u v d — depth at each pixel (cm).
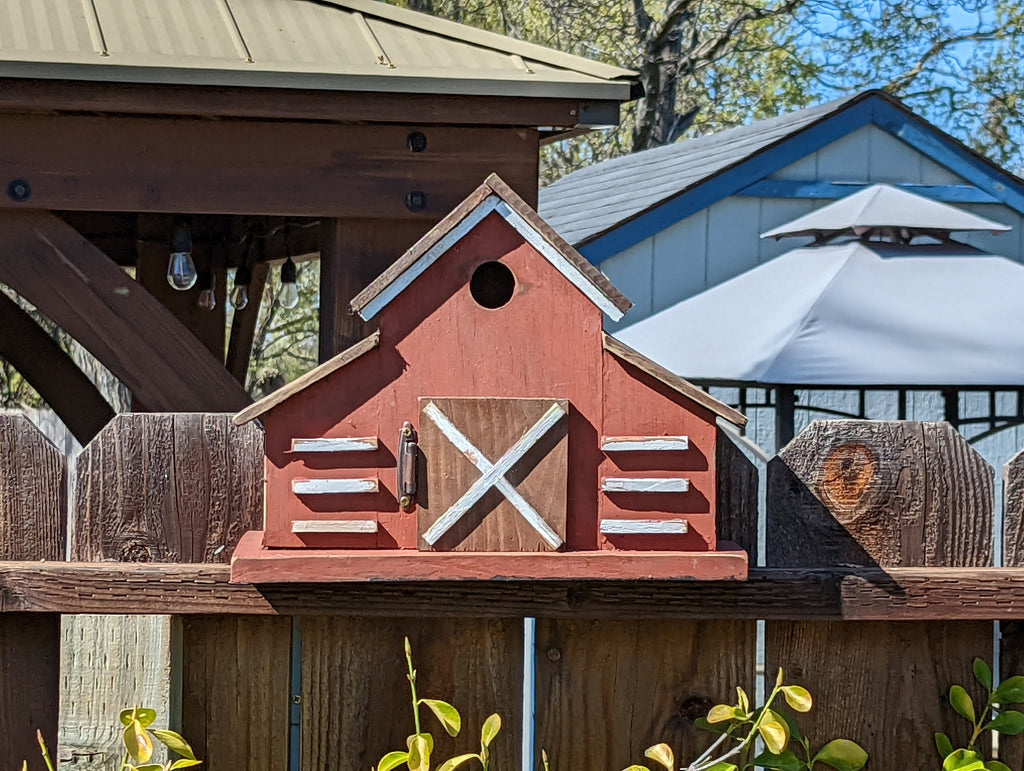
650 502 223
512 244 223
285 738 240
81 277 341
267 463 219
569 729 242
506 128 351
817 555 240
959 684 245
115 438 235
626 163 1199
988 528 240
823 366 542
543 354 223
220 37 351
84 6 359
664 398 223
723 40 1738
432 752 240
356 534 220
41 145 335
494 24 1755
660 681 242
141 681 283
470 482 219
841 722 244
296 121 344
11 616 234
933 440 241
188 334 345
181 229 457
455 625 241
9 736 234
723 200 837
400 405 221
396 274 220
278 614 233
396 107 339
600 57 1786
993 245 856
